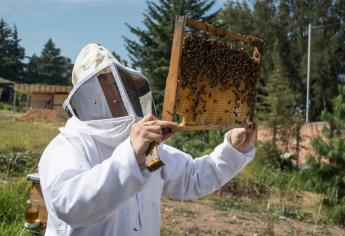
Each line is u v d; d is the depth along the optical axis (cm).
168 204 948
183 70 206
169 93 200
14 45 10581
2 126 2608
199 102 220
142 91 231
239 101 247
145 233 224
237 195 1176
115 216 215
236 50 238
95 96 217
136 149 185
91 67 226
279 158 1638
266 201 1129
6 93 6850
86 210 185
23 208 614
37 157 1089
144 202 226
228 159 260
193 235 746
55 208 191
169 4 4184
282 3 5384
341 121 1081
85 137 215
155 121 191
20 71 10269
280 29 5369
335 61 5069
